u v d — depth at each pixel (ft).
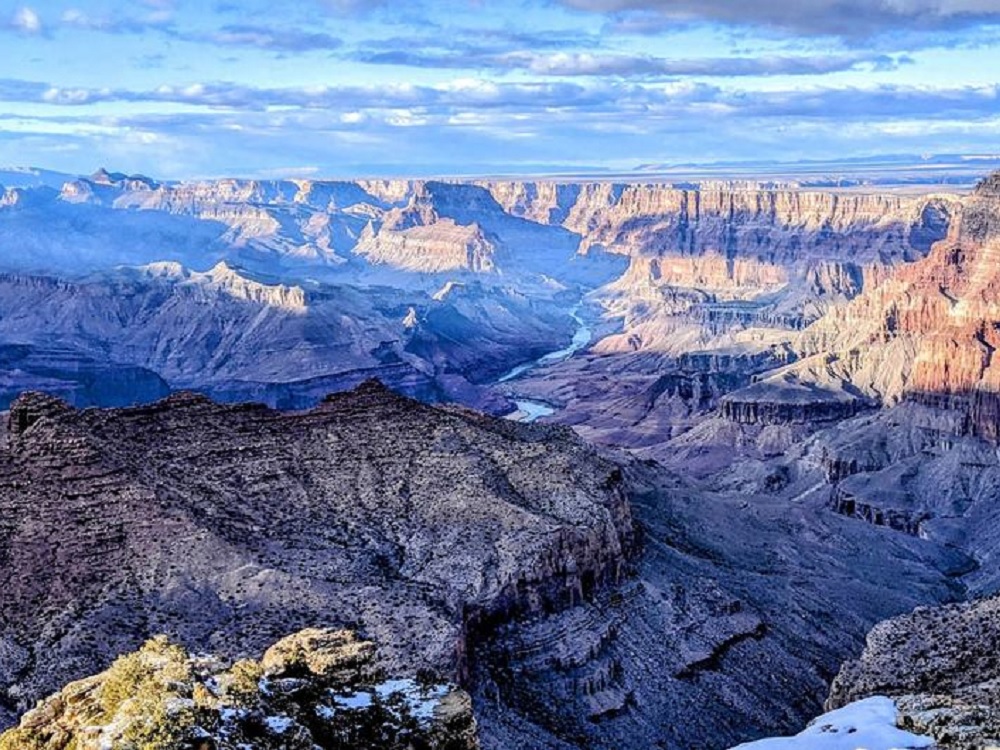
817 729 255.09
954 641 342.64
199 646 370.12
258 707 181.68
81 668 350.84
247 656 363.35
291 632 381.81
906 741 237.45
